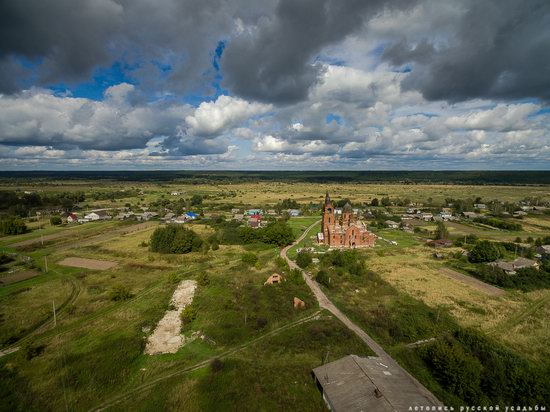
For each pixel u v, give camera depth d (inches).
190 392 1637.6
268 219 7175.2
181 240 4439.0
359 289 3048.7
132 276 3430.1
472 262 3944.4
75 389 1659.7
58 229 5949.8
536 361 1898.4
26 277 3398.1
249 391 1633.9
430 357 1839.3
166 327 2305.6
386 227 6451.8
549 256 4109.3
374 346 2060.8
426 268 3727.9
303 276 3383.4
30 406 1544.0
